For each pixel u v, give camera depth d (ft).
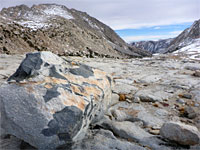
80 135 7.83
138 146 8.09
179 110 13.38
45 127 6.77
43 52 10.22
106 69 34.35
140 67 38.01
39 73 8.97
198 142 8.04
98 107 10.10
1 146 7.27
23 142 7.23
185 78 24.62
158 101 15.33
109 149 7.70
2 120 7.11
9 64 30.37
